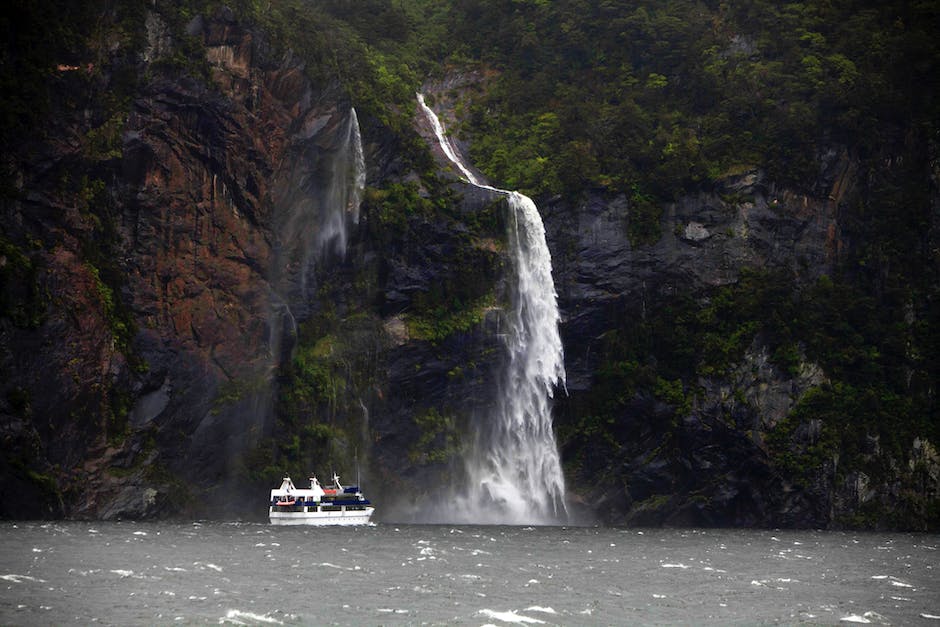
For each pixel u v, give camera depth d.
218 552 195.88
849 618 145.38
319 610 140.50
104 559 178.88
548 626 135.12
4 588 147.12
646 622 140.12
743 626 139.12
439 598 151.88
